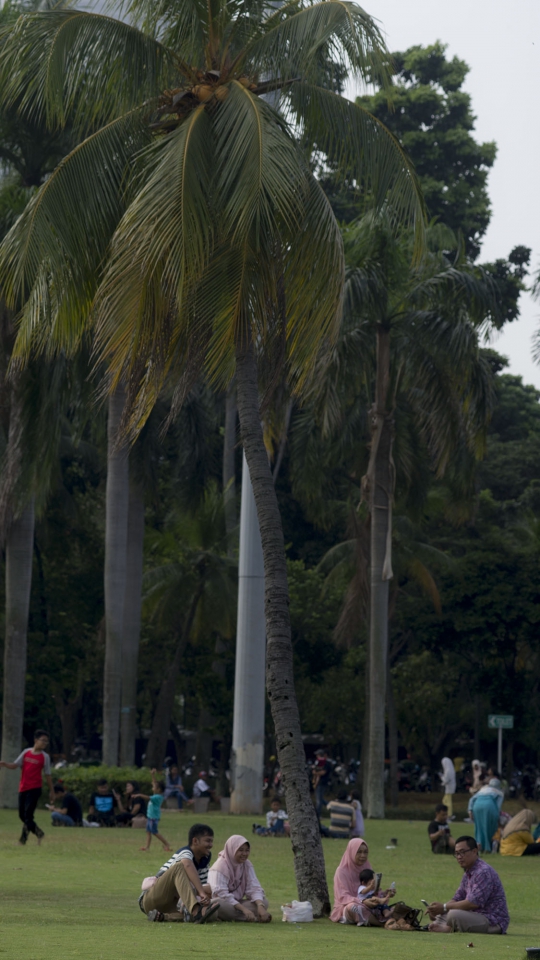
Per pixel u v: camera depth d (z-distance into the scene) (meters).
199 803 33.72
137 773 31.62
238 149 13.08
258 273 13.66
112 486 34.56
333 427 29.84
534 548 45.06
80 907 12.35
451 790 35.81
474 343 30.53
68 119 26.31
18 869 16.91
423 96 56.56
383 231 29.59
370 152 14.56
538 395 66.88
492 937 11.04
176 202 12.87
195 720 62.03
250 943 9.12
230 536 42.50
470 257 56.59
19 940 8.85
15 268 14.52
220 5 14.64
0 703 38.75
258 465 13.91
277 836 26.08
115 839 22.95
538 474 59.25
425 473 36.66
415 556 42.16
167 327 13.91
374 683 32.56
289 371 14.63
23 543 29.08
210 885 11.20
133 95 14.88
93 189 14.57
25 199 26.50
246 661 31.95
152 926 10.42
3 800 29.23
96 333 13.38
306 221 13.48
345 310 29.22
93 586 42.97
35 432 26.78
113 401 32.53
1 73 14.98
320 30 14.12
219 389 15.42
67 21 14.57
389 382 32.59
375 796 32.66
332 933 10.55
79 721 64.25
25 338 14.86
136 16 15.04
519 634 44.31
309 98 14.46
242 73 14.69
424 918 13.01
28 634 39.72
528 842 23.25
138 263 13.05
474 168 57.25
